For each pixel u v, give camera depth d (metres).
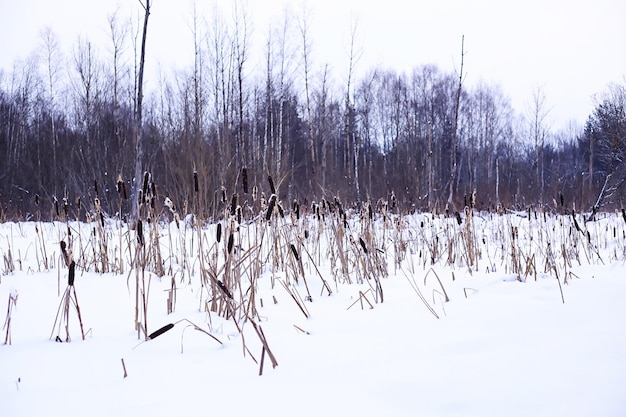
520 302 2.90
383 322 2.58
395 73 33.06
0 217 10.49
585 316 2.41
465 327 2.34
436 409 1.36
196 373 1.80
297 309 3.05
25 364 1.94
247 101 19.55
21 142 21.11
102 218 4.91
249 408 1.44
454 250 5.29
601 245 6.80
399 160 19.44
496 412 1.32
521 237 7.29
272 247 4.39
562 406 1.33
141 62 9.14
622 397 1.35
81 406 1.49
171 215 8.34
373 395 1.49
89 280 4.16
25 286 3.84
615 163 15.34
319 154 22.22
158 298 3.43
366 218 4.87
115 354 2.08
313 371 1.78
